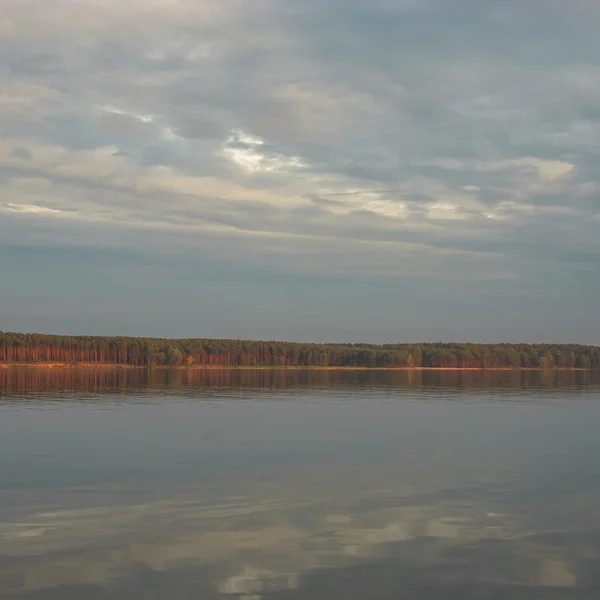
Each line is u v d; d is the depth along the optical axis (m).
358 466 31.53
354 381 124.81
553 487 27.03
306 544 19.16
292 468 30.84
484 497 25.12
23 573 16.78
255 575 16.75
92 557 17.94
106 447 37.06
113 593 15.59
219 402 69.19
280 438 41.25
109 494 25.22
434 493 25.72
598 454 35.81
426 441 40.44
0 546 18.83
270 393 85.00
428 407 65.88
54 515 22.14
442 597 15.59
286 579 16.52
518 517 22.28
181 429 45.16
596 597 15.70
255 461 32.75
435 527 20.97
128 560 17.73
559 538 19.98
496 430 46.41
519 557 18.25
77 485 26.81
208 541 19.34
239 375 150.00
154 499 24.44
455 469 30.98
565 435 43.97
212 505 23.56
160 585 16.09
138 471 29.88
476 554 18.47
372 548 18.86
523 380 140.25
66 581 16.30
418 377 151.00
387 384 113.38
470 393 90.19
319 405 66.56
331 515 22.30
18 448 36.56
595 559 18.17
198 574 16.80
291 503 23.91
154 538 19.61
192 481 27.72
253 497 24.83
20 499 24.38
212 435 42.31
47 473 29.34
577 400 78.38
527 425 49.94
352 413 58.22
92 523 21.17
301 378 136.00
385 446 38.19
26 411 57.34
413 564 17.64
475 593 15.83
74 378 122.12
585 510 23.28
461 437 42.50
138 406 63.31
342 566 17.44
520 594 15.80
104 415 54.25
